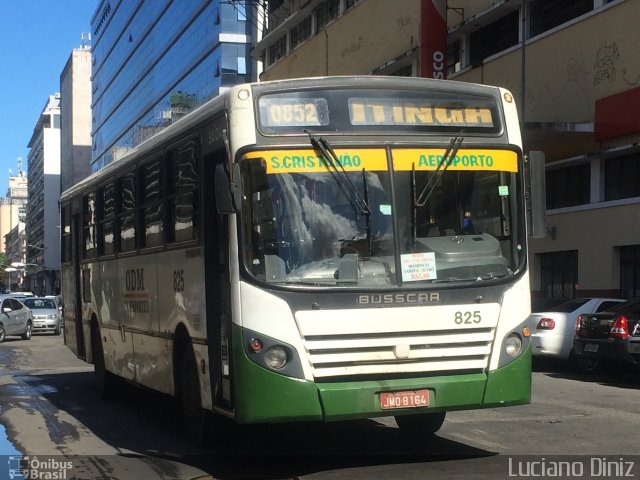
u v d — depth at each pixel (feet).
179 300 27.02
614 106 65.00
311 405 20.68
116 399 39.73
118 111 328.29
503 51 79.97
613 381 46.85
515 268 22.97
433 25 84.74
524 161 23.77
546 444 26.71
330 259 21.36
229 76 198.08
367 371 21.16
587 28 68.69
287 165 21.72
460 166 22.85
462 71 87.56
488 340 22.15
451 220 22.50
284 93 22.16
